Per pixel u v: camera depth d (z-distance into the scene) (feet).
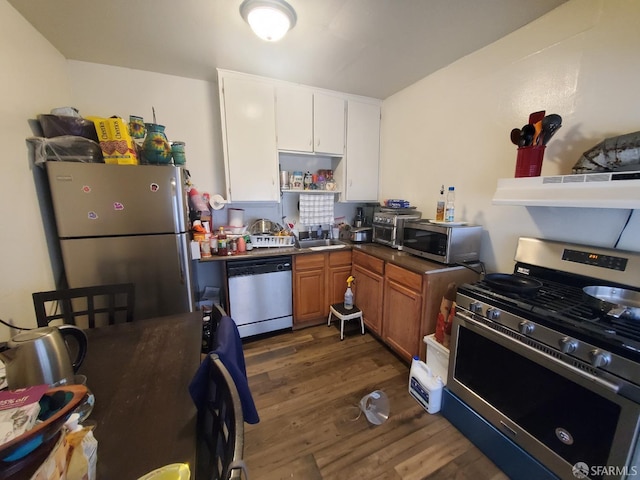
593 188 3.69
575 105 4.68
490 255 6.27
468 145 6.66
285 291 8.13
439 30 5.48
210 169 8.35
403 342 6.62
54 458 1.40
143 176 5.43
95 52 6.33
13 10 4.66
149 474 1.52
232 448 1.58
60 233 5.09
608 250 4.18
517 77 5.53
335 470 4.17
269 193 8.17
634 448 2.83
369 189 9.80
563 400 3.42
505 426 4.10
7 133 4.45
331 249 8.49
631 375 2.81
